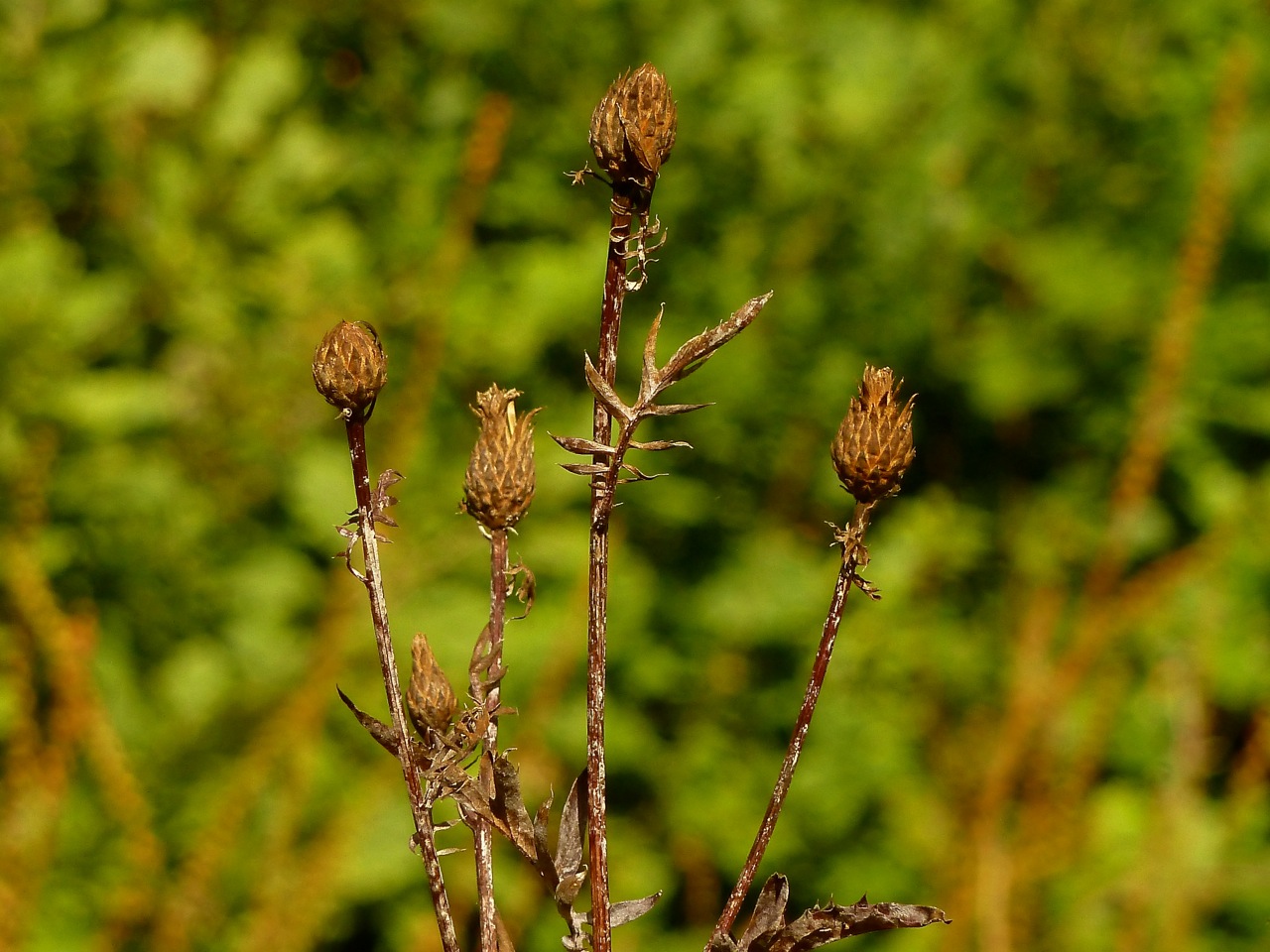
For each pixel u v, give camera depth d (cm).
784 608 215
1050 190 229
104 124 199
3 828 174
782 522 225
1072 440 234
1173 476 227
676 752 216
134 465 197
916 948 203
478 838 111
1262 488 218
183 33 204
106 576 197
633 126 108
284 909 183
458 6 219
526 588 111
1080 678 198
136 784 182
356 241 218
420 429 204
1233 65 209
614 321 109
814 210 217
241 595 200
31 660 188
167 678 195
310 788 192
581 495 213
